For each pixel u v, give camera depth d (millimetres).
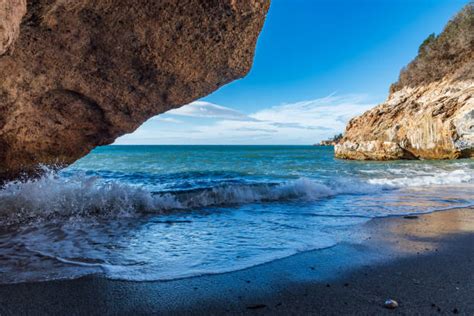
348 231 4156
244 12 5422
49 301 2143
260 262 2957
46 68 4957
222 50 5895
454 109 23703
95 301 2150
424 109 25922
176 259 3076
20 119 5359
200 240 3783
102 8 4723
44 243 3662
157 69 5797
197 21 5340
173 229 4379
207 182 10930
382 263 2887
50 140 6082
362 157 29234
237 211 5727
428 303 2059
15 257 3123
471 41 27734
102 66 5410
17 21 2670
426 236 3879
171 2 5035
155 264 2928
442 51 30109
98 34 5020
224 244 3594
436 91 27578
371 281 2461
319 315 1930
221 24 5492
